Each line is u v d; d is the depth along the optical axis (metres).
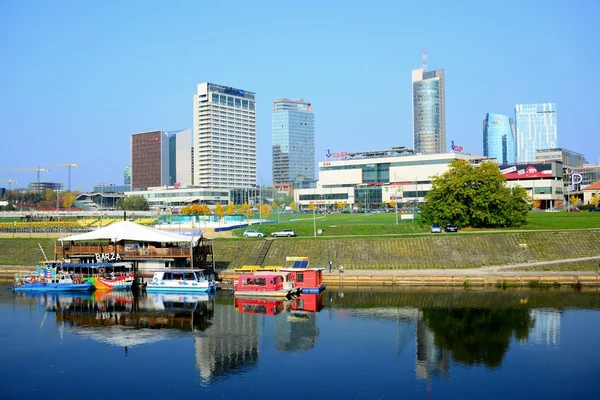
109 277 119.38
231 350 73.75
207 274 121.62
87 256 125.19
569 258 124.19
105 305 102.62
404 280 117.06
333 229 155.38
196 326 86.12
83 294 114.12
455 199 153.50
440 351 71.88
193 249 121.88
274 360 69.38
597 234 130.00
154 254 121.31
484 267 123.44
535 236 131.12
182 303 103.69
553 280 112.50
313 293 110.75
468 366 66.31
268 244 138.50
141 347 75.44
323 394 58.53
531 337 77.12
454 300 100.62
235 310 97.19
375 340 77.19
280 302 103.19
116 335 81.44
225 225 187.38
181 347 75.25
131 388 60.84
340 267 122.88
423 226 155.12
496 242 130.25
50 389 60.78
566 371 64.12
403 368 65.88
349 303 100.56
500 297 102.31
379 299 103.19
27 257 150.75
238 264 133.50
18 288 118.06
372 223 177.38
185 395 58.75
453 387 59.94
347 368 66.38
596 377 62.31
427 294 106.62
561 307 93.62
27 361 70.00
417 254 128.88
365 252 131.12
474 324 84.31
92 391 60.16
